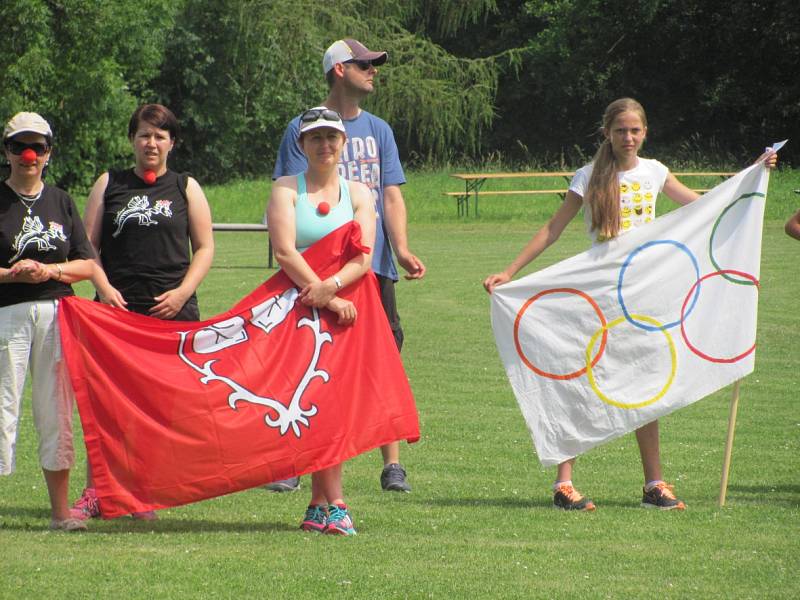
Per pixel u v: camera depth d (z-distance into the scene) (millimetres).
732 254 17734
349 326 16172
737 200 17828
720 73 138625
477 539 15000
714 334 17656
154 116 16953
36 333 15383
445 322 39031
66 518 15625
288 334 15969
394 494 18328
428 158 127312
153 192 17031
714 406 26391
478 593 12375
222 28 125938
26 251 15305
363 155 19734
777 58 134500
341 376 15945
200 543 14641
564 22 141875
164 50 121125
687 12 136750
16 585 12484
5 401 15359
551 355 17672
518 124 148375
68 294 15625
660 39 139625
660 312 17625
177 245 17047
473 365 31641
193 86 126625
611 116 17516
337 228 16094
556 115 147750
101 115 106375
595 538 15055
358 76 19594
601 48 140750
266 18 122375
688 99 140750
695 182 91062
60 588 12406
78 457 21250
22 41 100812
